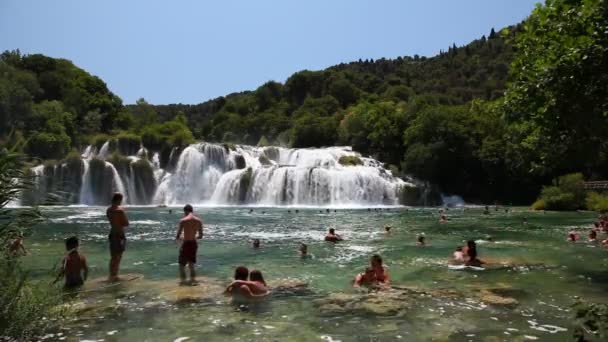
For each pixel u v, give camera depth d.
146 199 49.72
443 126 54.34
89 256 15.45
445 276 12.02
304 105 99.81
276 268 13.39
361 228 25.59
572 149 12.15
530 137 14.73
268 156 58.25
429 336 6.93
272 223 28.67
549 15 11.49
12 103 55.25
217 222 29.33
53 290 8.10
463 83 134.00
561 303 8.91
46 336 6.92
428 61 169.38
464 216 34.12
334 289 10.38
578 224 27.55
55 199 7.99
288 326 7.50
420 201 50.06
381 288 10.45
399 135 62.16
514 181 52.94
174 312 8.33
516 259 14.66
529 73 12.41
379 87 115.88
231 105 112.75
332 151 57.34
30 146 50.53
